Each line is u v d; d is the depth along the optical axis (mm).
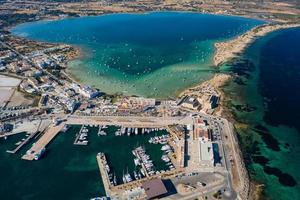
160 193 182250
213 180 196750
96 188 194375
